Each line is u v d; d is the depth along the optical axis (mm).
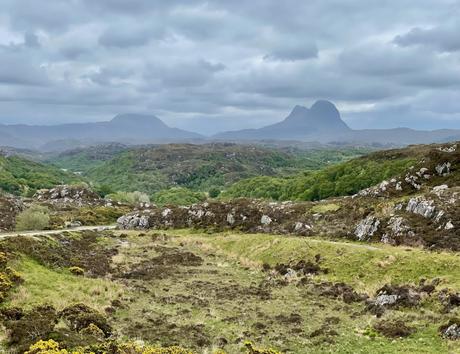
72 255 54062
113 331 28859
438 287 36969
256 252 62281
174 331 30375
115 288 40594
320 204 82438
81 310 30094
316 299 41375
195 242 76188
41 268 42594
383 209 65125
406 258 45406
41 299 32094
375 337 30094
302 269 51469
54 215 105562
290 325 33312
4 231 78812
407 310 35281
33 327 25078
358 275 45906
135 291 41625
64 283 38125
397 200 68250
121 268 53719
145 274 51344
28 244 47750
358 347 28328
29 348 21594
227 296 42219
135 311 34906
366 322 33656
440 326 29719
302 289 45375
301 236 69875
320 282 46844
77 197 152375
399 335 29969
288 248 58219
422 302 35625
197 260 62281
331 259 51469
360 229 63750
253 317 35219
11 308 28125
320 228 70750
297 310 37500
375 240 59312
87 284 40031
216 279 50594
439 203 58750
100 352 22203
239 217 87062
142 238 80062
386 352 26969
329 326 33031
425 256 44500
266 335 30844
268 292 44219
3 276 34344
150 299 39375
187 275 52281
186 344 27781
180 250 69562
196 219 93062
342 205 77250
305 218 76562
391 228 59219
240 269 56844
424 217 58469
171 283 47594
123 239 78125
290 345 28984
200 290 44656
